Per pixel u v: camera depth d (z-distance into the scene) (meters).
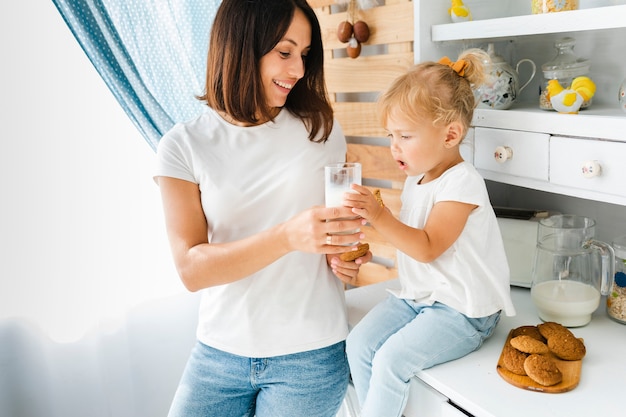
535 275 1.40
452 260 1.24
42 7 1.85
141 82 1.91
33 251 1.91
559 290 1.34
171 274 2.17
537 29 1.27
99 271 2.01
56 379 1.99
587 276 1.34
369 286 1.64
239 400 1.27
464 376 1.16
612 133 1.18
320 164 1.25
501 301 1.26
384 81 1.75
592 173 1.22
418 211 1.29
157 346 2.16
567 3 1.29
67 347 1.99
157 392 2.18
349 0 1.77
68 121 1.93
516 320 1.39
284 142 1.23
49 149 1.90
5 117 1.84
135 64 1.91
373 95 1.91
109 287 2.03
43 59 1.87
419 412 1.21
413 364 1.18
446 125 1.23
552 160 1.31
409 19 1.62
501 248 1.28
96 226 1.99
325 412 1.27
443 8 1.54
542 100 1.41
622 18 1.12
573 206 1.61
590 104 1.37
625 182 1.18
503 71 1.44
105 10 1.81
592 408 1.02
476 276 1.23
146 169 2.08
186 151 1.20
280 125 1.24
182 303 2.18
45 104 1.88
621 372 1.14
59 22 1.87
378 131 1.82
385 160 1.83
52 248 1.93
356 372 1.29
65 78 1.91
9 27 1.82
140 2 1.89
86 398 2.04
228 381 1.22
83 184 1.96
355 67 1.83
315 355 1.22
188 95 2.01
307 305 1.21
